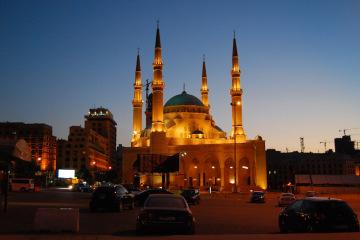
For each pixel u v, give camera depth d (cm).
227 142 13050
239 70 13100
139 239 1603
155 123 12538
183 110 14075
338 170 17838
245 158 12325
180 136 13638
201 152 12706
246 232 2206
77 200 5481
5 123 19012
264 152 12050
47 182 14862
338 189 10012
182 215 1858
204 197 7662
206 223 2695
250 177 12094
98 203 3522
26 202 4841
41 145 18800
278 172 18738
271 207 4738
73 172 15375
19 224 2420
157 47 12938
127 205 3828
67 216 1998
